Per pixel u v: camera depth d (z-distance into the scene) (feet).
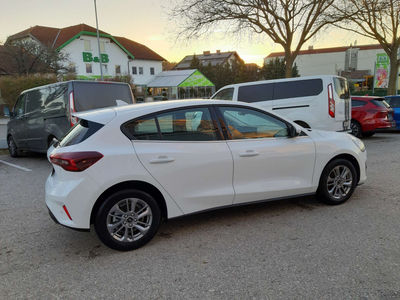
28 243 11.93
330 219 13.08
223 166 12.03
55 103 23.34
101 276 9.46
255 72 194.18
